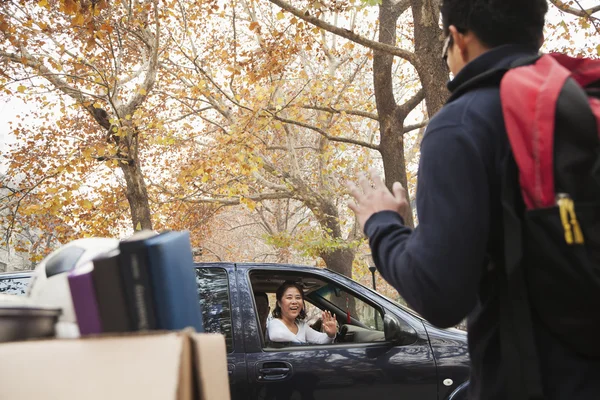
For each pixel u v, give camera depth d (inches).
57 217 673.6
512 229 38.4
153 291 35.2
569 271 35.8
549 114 37.2
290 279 165.8
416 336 150.2
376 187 49.3
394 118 417.4
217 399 34.2
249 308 148.6
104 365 30.6
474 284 38.9
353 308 168.1
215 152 684.1
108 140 449.7
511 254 38.1
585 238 35.6
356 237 844.6
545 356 38.1
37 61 460.8
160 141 633.0
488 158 40.4
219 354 35.6
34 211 518.3
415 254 39.4
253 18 737.0
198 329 39.7
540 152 36.9
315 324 173.3
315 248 599.2
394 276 41.8
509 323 39.4
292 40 522.6
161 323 35.2
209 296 149.9
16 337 35.9
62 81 467.8
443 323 39.7
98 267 35.5
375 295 161.2
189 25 640.4
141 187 470.0
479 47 46.9
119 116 453.1
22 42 454.6
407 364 146.3
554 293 36.9
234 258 1494.8
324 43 770.2
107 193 716.0
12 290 140.9
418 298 39.1
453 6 47.6
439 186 39.9
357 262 951.0
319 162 829.8
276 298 162.4
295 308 158.7
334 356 144.8
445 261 38.0
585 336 36.6
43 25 443.5
